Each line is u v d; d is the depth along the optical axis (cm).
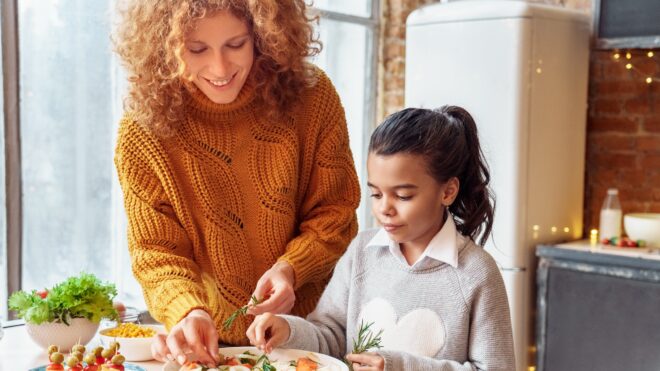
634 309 326
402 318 148
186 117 167
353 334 154
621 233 382
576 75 370
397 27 419
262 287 154
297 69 167
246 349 150
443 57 368
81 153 311
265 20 154
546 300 350
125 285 327
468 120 153
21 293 181
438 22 369
